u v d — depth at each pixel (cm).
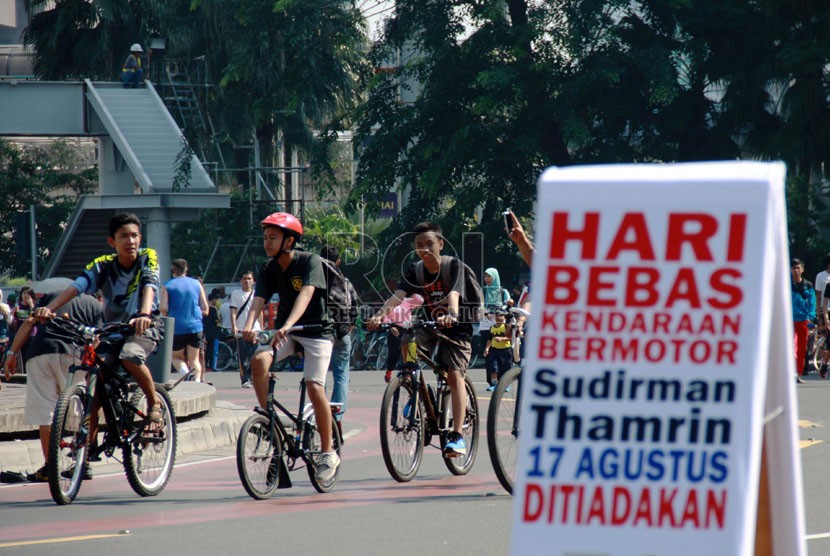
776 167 745
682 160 7544
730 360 726
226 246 8594
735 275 731
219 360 6250
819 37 6297
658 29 7500
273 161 10031
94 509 1775
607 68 7006
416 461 2027
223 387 4559
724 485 716
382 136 8056
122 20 10081
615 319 748
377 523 1603
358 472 2166
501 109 7362
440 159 7706
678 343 736
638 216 750
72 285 1856
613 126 7588
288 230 1783
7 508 1791
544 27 7169
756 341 723
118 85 8400
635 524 727
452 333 1966
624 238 752
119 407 1880
